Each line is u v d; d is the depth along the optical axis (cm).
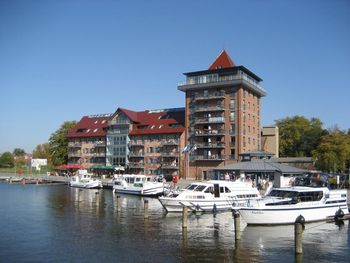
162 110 10331
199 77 8812
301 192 3528
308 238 2980
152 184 6259
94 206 4878
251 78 8988
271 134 9944
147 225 3491
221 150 8438
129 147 10081
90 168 10531
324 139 7112
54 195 6438
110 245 2739
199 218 3866
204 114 8769
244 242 2820
